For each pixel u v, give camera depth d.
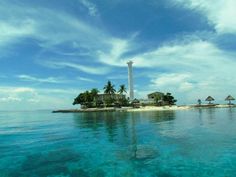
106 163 11.88
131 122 33.41
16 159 13.12
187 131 21.86
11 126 34.53
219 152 13.23
